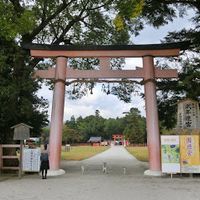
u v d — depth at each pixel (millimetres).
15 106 20391
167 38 25234
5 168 20406
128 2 19578
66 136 106500
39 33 25688
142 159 37469
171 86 24438
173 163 18688
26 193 13148
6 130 22406
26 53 21562
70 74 21312
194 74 20734
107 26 26234
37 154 19812
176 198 11969
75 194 12820
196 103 20656
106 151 63531
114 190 13805
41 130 26797
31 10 21500
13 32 18766
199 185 15336
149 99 20531
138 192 13289
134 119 103125
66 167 25641
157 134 19984
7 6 19453
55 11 23984
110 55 21281
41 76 21328
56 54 21359
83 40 26656
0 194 12961
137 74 21156
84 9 25266
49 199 11805
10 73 20578
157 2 23422
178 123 20953
